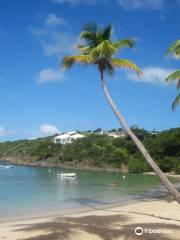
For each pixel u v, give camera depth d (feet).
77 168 508.53
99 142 513.45
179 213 98.63
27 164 595.47
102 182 270.67
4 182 258.78
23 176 335.26
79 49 62.39
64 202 141.59
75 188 213.05
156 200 141.69
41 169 488.44
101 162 482.69
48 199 151.94
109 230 70.28
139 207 115.34
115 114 59.77
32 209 120.06
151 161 56.44
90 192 187.93
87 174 395.55
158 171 55.93
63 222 82.28
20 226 82.53
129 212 103.24
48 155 574.15
